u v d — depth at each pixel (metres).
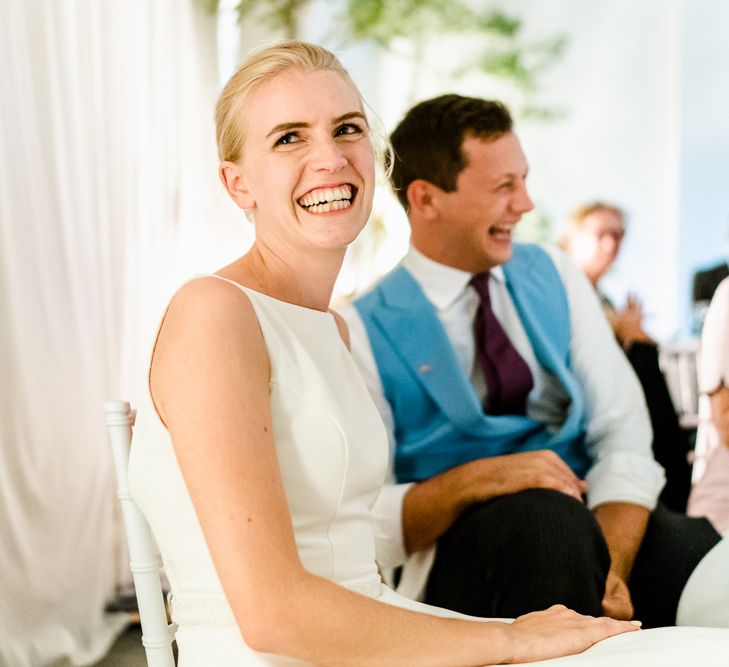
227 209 3.74
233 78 1.44
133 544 1.48
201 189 3.69
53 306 2.92
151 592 1.49
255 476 1.21
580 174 6.21
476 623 1.29
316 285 1.48
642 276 6.09
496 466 1.97
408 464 2.21
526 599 1.76
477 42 6.15
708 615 1.79
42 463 2.82
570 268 2.36
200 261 3.68
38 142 2.94
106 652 2.92
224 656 1.31
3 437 2.73
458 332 2.23
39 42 2.97
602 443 2.26
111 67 3.30
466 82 6.19
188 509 1.34
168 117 3.59
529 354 2.25
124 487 1.48
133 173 3.39
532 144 6.24
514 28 6.14
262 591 1.17
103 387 3.18
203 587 1.34
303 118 1.39
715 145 6.04
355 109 1.44
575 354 2.30
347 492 1.39
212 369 1.24
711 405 2.86
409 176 2.22
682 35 6.05
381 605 1.24
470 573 1.86
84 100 3.17
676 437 2.70
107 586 3.15
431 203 2.20
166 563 1.40
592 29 6.15
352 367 1.52
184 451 1.22
